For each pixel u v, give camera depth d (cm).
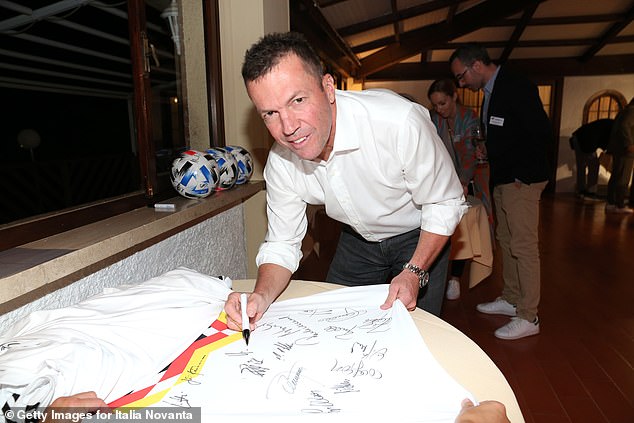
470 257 245
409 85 800
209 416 61
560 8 594
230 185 172
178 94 187
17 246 90
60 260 81
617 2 573
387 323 88
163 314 83
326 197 119
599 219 541
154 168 145
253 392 66
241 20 201
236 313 88
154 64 155
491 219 283
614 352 224
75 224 108
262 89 81
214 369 73
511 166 221
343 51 546
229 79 207
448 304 288
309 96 83
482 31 673
